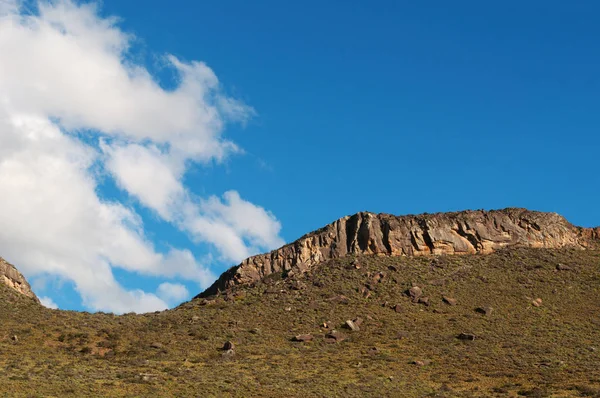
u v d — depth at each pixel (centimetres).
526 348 8588
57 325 9188
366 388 6944
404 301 10281
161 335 9094
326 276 11275
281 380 7181
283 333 9262
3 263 10912
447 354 8388
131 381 6938
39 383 6600
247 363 7912
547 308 10119
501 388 7025
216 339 8931
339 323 9550
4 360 7531
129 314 10525
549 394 6744
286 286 11138
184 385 6869
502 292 10638
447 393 6844
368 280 10969
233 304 10606
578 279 11212
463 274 11238
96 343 8625
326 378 7288
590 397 6581
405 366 7888
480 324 9494
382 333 9181
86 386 6644
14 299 10094
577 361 8044
